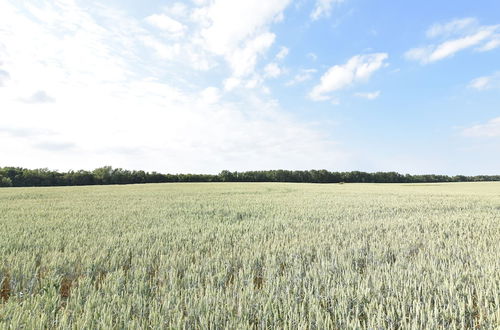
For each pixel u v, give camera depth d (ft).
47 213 40.65
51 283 12.50
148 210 44.73
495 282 13.30
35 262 16.22
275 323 9.60
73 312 10.17
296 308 10.37
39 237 24.35
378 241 22.77
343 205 52.75
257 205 52.70
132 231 27.37
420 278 13.88
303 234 25.85
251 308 10.64
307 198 70.18
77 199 66.49
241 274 14.17
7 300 12.12
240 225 30.50
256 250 19.43
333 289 11.97
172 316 10.35
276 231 26.58
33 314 10.34
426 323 10.03
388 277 13.58
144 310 10.60
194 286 12.92
